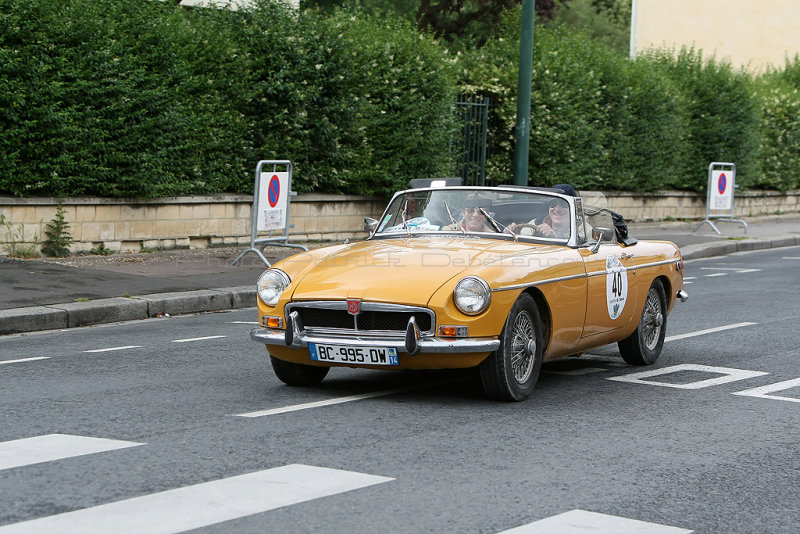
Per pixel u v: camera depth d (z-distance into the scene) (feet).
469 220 27.86
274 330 24.52
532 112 73.46
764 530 15.56
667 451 20.11
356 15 67.26
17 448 19.25
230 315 40.98
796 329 38.06
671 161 90.89
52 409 22.84
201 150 55.21
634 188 88.28
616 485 17.65
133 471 17.76
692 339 35.81
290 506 15.94
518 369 24.53
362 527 15.05
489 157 74.69
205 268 49.21
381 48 63.57
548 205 27.78
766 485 17.90
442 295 23.04
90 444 19.61
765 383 27.68
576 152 77.87
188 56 54.65
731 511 16.40
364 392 25.48
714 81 96.22
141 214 53.36
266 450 19.34
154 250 54.19
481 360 23.59
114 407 23.13
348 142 63.21
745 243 75.87
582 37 83.41
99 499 16.12
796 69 123.54
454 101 68.33
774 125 107.14
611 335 28.58
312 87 58.70
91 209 50.96
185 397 24.44
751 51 142.20
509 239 27.17
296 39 58.39
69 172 49.42
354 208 65.10
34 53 47.03
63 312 36.91
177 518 15.25
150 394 24.73
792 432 21.94
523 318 24.40
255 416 22.35
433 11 127.95
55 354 30.86
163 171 53.52
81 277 44.09
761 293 49.55
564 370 29.84
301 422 21.83
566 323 25.89
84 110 49.26
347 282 23.89
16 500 16.03
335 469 18.12
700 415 23.50
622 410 23.91
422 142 65.41
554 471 18.42
